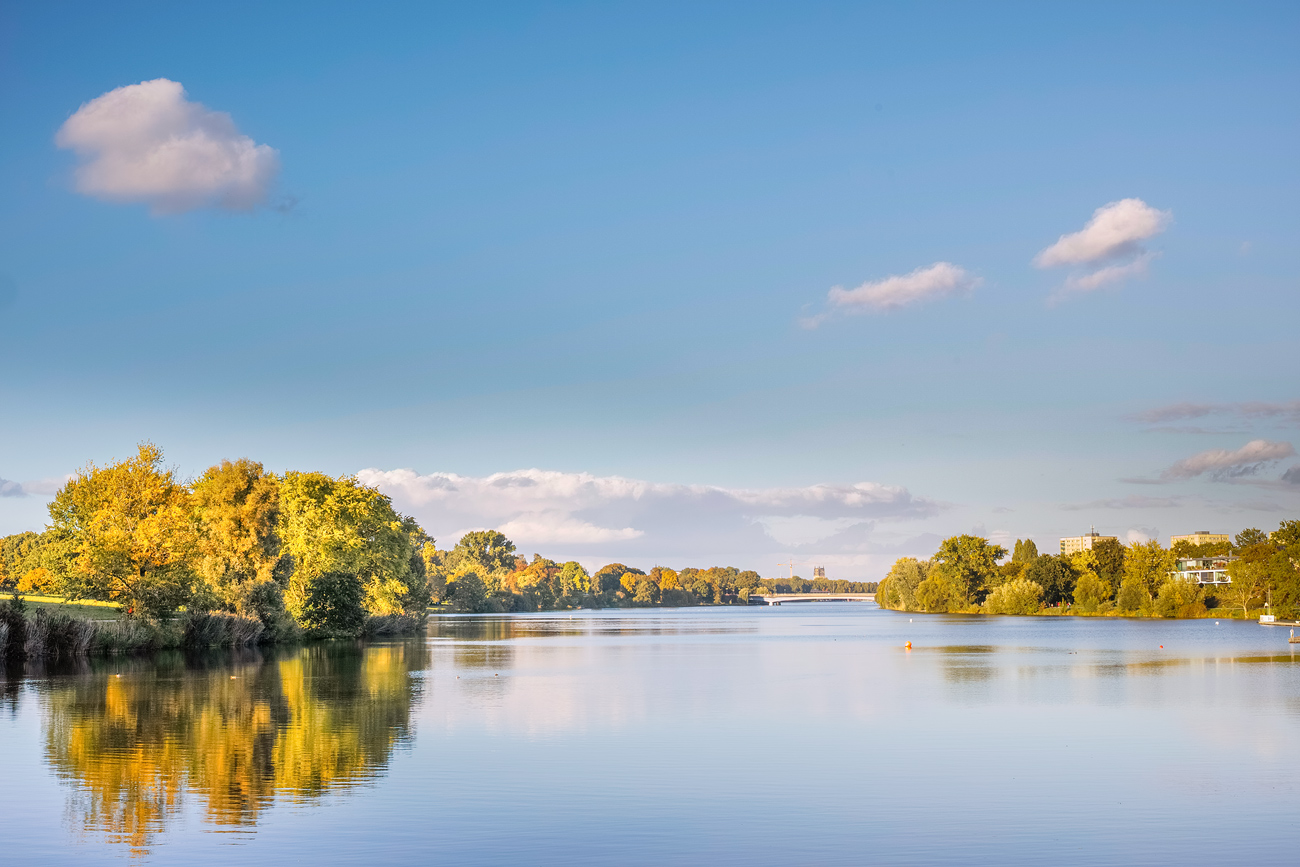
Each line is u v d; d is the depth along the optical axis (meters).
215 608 88.94
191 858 20.73
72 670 62.66
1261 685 57.50
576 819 24.25
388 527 127.62
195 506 105.25
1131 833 23.36
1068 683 59.03
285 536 114.56
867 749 34.31
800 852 21.70
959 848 22.08
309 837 22.33
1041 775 29.89
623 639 124.88
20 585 138.88
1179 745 35.41
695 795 26.95
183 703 45.44
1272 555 166.38
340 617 106.56
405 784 27.80
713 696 51.31
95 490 98.19
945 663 77.62
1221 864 21.02
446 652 89.38
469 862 20.75
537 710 44.47
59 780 27.92
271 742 34.53
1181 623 173.62
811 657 85.38
